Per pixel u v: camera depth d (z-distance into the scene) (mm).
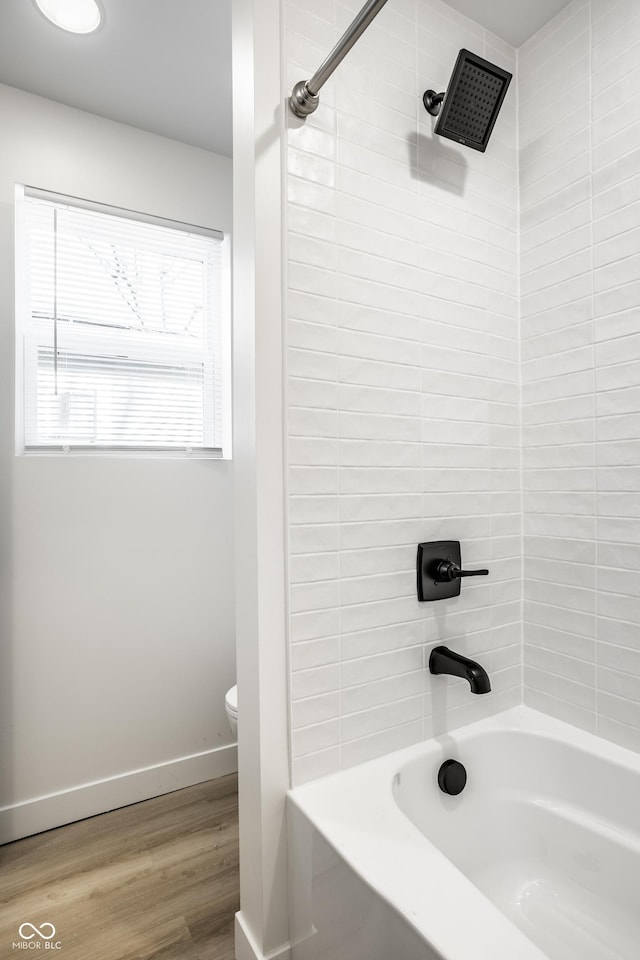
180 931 1431
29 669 1882
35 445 1933
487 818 1474
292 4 1231
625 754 1358
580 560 1496
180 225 2213
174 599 2158
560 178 1537
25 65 1772
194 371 2246
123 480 2057
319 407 1260
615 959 1151
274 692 1212
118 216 2096
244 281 1235
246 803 1285
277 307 1206
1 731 1832
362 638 1332
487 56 1594
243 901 1323
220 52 1720
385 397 1366
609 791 1328
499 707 1611
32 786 1876
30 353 1938
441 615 1477
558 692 1557
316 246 1256
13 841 1821
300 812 1160
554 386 1560
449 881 929
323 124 1271
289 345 1217
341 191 1297
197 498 2211
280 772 1223
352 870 971
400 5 1408
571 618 1521
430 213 1455
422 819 1351
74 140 1985
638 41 1339
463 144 1412
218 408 2297
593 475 1458
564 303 1527
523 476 1654
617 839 1274
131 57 1735
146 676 2100
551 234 1563
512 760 1499
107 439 2061
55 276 1980
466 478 1527
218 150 2275
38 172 1917
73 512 1963
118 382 2094
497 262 1606
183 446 2207
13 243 1859
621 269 1382
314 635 1257
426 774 1383
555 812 1404
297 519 1230
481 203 1571
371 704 1348
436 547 1441
